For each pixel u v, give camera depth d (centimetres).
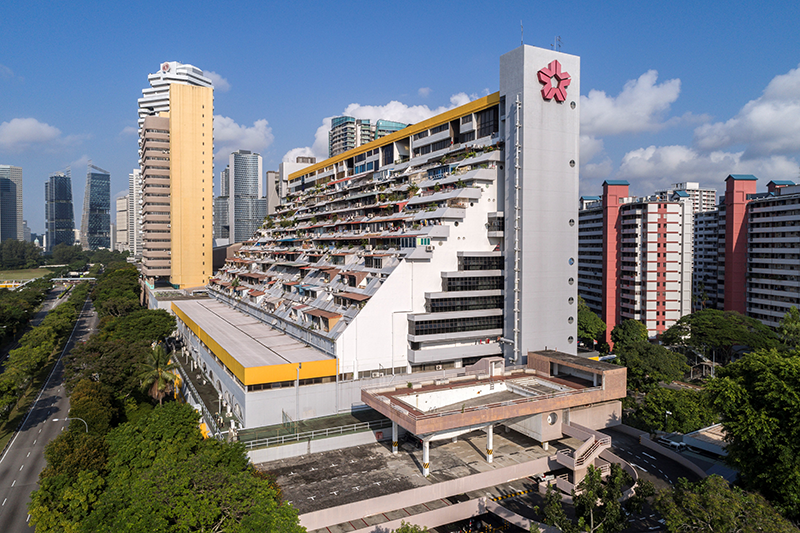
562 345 8350
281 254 12850
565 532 3950
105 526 3578
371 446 6350
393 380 7656
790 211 11362
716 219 15638
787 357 4919
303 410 7094
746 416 4631
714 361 11050
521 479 5791
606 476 5619
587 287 15050
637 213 13012
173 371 9919
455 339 8162
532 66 7869
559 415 6247
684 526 3622
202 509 3600
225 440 5284
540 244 8081
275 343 8800
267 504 3825
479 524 5150
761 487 4550
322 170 14688
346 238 10494
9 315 14588
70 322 15325
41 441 7962
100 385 8200
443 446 6353
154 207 18488
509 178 8144
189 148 18012
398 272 7838
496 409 5678
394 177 10150
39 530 4291
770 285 11850
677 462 6306
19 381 9038
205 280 18450
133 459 4941
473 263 8300
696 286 16162
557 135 8156
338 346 7388
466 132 9275
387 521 4828
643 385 8638
